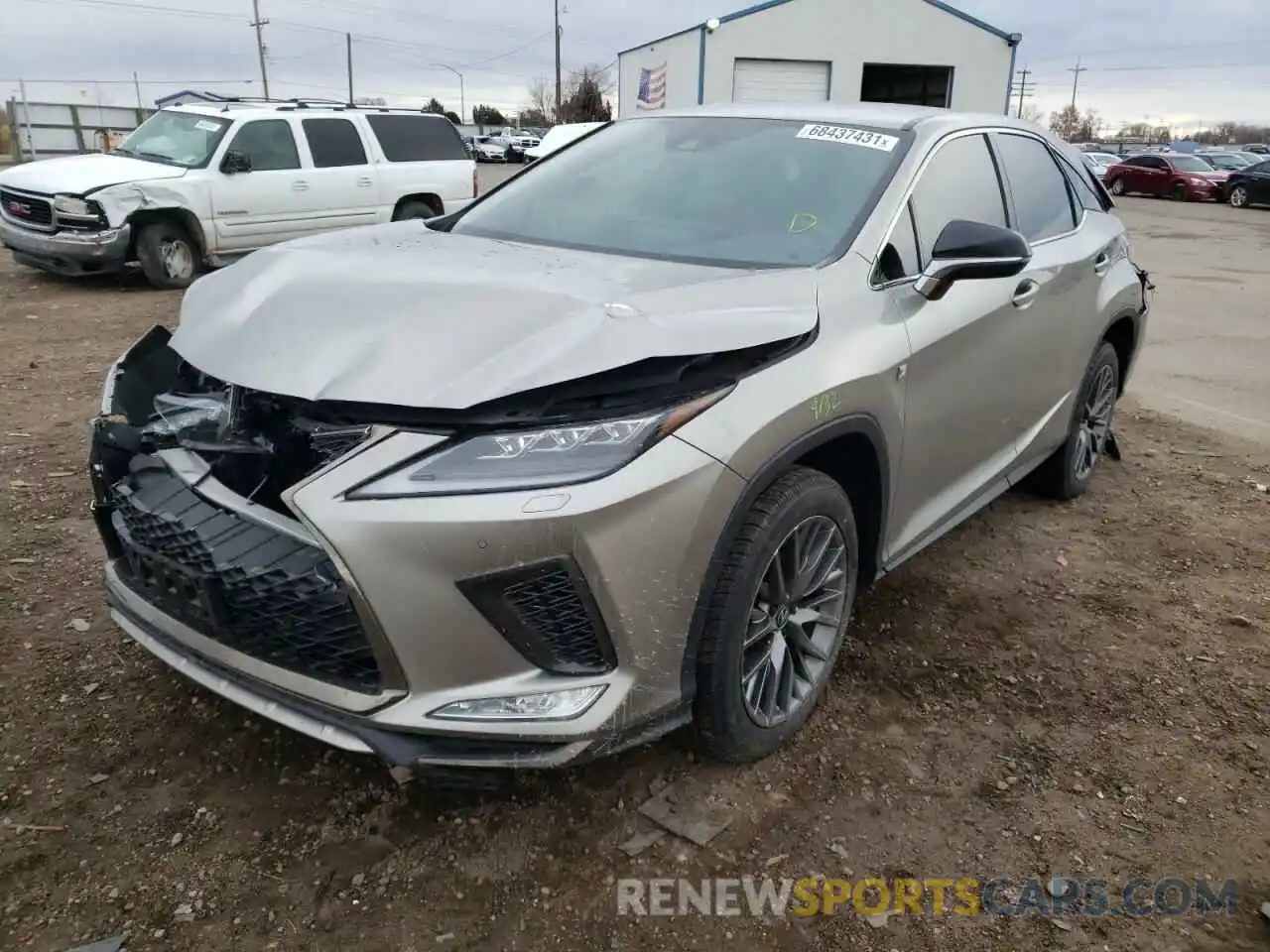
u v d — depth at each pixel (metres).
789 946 2.29
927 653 3.53
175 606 2.60
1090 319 4.47
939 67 30.06
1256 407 7.06
